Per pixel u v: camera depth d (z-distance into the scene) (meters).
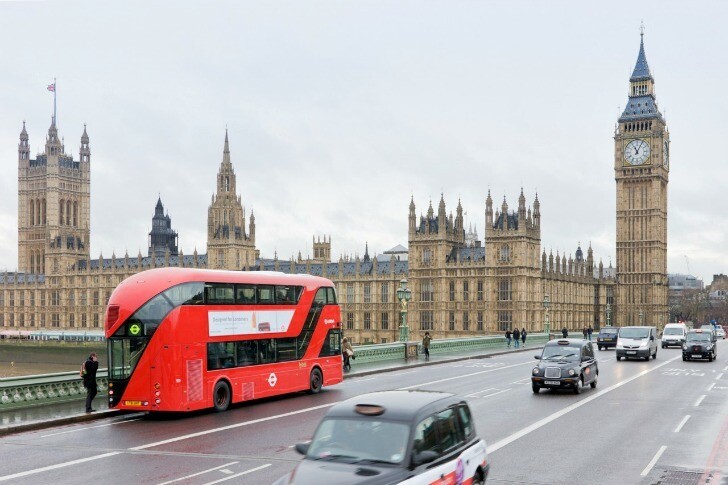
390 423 16.09
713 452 26.52
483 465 18.75
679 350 91.69
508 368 63.62
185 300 36.12
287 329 43.16
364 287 168.50
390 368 61.56
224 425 33.25
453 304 156.88
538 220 155.50
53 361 152.50
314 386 45.41
